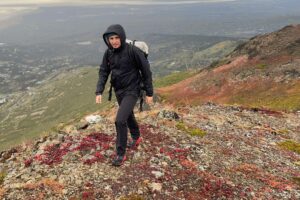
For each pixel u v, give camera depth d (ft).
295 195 43.47
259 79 282.77
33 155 46.37
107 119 60.34
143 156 44.37
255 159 53.62
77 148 45.19
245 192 41.55
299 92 235.20
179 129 59.26
